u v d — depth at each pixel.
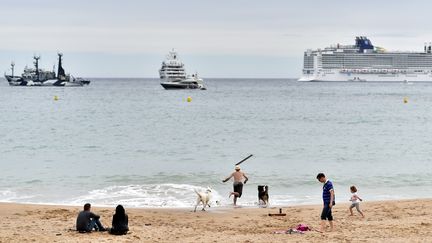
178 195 47.69
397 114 159.25
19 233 31.22
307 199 46.50
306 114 159.38
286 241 29.42
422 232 31.55
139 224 35.22
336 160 70.69
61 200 45.66
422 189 51.84
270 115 155.38
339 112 168.00
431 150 80.94
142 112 168.50
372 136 100.88
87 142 89.88
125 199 45.84
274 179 56.28
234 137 98.56
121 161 69.25
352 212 38.41
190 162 68.56
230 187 52.00
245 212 39.91
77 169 62.53
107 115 154.88
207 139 95.31
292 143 89.44
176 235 31.19
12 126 118.12
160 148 82.81
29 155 74.38
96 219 32.09
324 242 29.17
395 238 29.91
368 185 53.81
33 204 42.53
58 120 136.25
